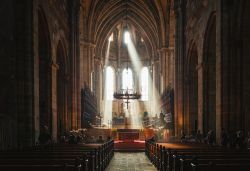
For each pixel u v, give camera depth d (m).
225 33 19.19
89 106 41.31
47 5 21.61
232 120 19.00
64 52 29.34
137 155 29.11
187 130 31.20
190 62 31.11
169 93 38.81
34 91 17.19
